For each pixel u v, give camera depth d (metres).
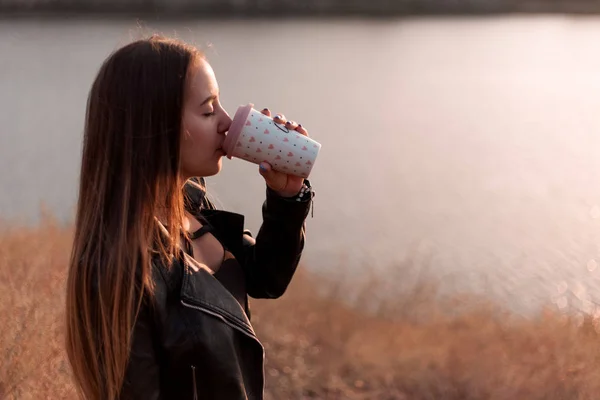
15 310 2.98
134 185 1.49
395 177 20.33
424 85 50.06
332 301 6.20
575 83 50.00
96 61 60.00
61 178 18.84
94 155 1.53
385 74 57.41
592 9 126.62
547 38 86.69
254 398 1.60
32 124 31.03
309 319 5.64
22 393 2.73
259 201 14.86
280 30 101.62
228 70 55.16
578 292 9.54
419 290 6.87
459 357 4.79
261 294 1.88
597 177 20.56
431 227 14.45
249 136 1.63
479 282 10.01
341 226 14.22
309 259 11.56
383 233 13.72
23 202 15.45
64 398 2.76
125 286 1.43
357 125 31.73
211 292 1.53
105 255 1.46
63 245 5.23
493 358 4.75
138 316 1.44
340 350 5.05
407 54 75.31
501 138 28.62
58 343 2.89
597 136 29.42
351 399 4.35
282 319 5.48
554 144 27.20
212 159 1.61
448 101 41.50
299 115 34.09
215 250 1.77
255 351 1.59
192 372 1.47
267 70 56.84
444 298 7.11
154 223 1.50
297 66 61.66
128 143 1.48
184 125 1.52
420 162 22.95
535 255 12.05
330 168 21.58
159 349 1.47
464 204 16.69
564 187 19.05
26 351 2.82
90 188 1.54
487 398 4.25
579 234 13.73
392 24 112.69
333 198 17.30
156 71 1.49
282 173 1.72
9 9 105.81
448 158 23.80
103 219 1.49
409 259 8.91
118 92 1.49
